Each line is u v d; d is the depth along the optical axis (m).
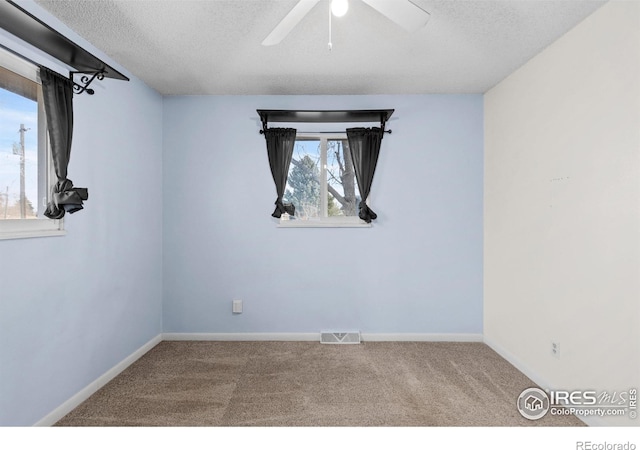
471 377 2.74
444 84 3.29
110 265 2.70
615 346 1.95
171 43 2.51
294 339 3.55
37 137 2.08
